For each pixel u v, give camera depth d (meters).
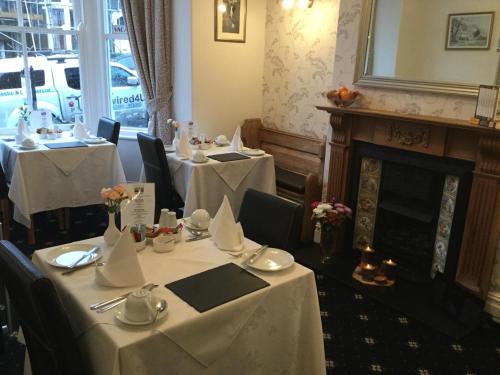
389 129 3.10
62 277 1.67
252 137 4.67
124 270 1.60
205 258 1.85
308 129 4.32
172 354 1.41
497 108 2.52
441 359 2.38
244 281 1.67
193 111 4.27
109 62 4.59
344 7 3.34
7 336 2.39
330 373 2.24
